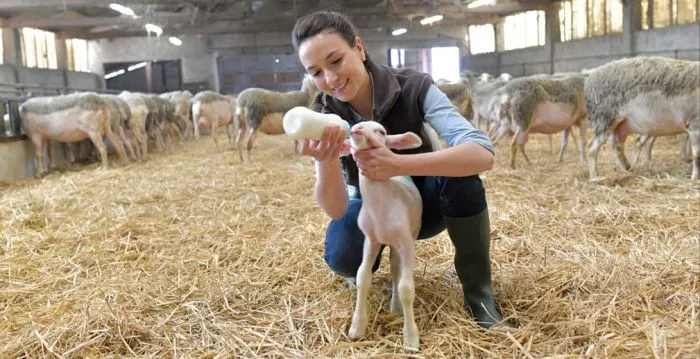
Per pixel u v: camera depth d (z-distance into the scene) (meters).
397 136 1.88
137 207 5.21
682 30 15.88
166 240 3.91
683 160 6.69
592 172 5.67
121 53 26.34
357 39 2.07
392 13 22.38
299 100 9.16
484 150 1.95
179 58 26.56
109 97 9.39
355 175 2.39
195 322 2.48
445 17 23.83
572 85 6.60
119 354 2.22
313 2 21.75
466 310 2.37
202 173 7.57
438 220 2.35
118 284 3.00
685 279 2.68
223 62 27.20
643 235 3.47
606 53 19.11
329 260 2.48
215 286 2.89
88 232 4.23
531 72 23.61
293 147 10.62
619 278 2.67
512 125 6.80
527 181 5.62
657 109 5.19
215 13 21.28
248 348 2.18
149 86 27.78
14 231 4.39
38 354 2.24
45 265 3.48
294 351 2.14
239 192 5.79
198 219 4.57
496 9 22.23
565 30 21.77
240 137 8.90
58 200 5.71
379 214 2.02
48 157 9.23
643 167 6.25
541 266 2.96
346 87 2.03
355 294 2.64
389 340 2.17
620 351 2.01
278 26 23.86
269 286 2.87
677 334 2.08
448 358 2.03
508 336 2.09
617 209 4.10
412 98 2.15
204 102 11.18
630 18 17.78
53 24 19.80
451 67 36.19
